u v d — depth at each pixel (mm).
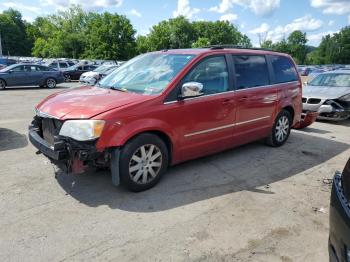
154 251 3008
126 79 4840
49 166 4941
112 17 65312
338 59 103312
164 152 4273
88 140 3613
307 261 2949
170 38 87188
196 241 3176
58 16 84188
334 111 8734
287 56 6578
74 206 3764
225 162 5371
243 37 101375
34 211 3633
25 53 90250
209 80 4754
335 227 2330
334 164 5484
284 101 6180
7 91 17469
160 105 4117
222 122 4938
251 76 5512
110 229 3330
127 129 3805
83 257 2900
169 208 3779
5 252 2936
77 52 71812
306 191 4363
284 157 5758
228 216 3646
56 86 21062
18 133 7035
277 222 3561
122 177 3926
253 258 2959
